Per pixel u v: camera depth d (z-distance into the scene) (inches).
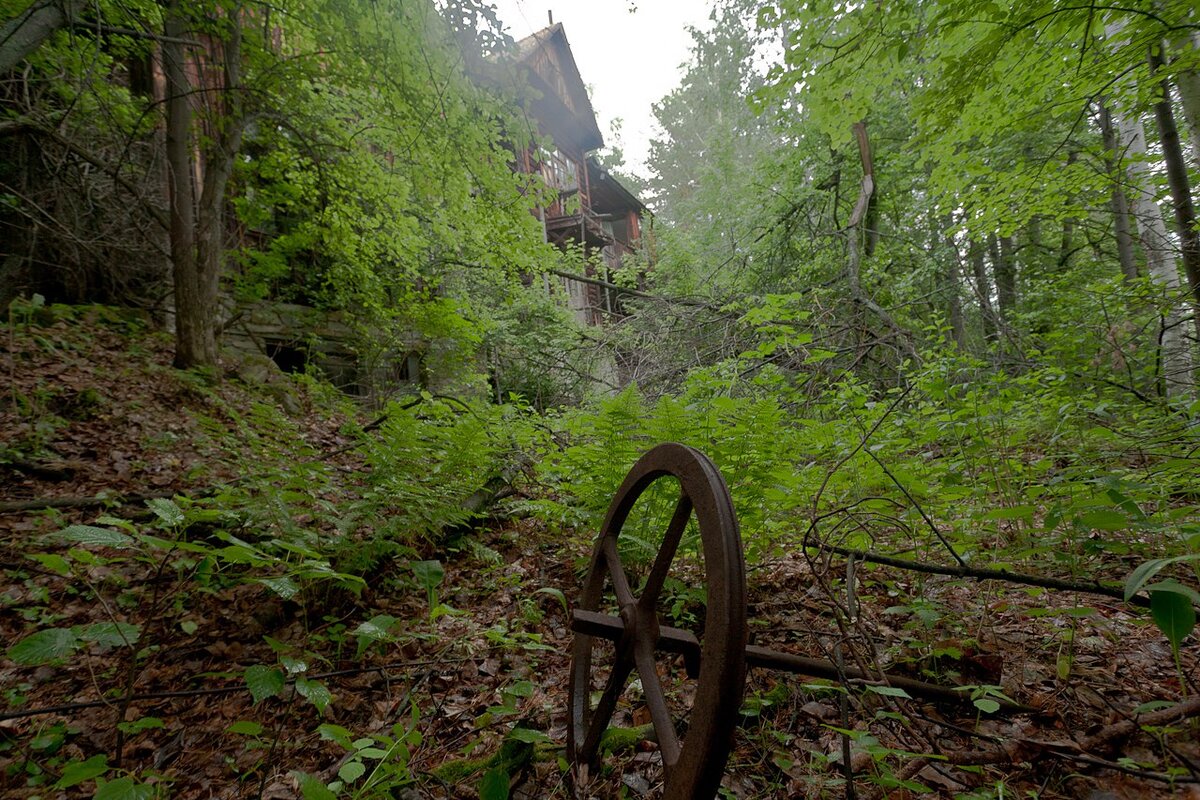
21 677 103.7
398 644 115.4
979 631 91.8
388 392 380.8
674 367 307.6
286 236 343.3
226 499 116.5
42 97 297.6
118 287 340.2
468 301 395.2
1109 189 258.2
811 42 205.8
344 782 78.5
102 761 53.2
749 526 122.5
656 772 72.8
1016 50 179.9
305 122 340.2
